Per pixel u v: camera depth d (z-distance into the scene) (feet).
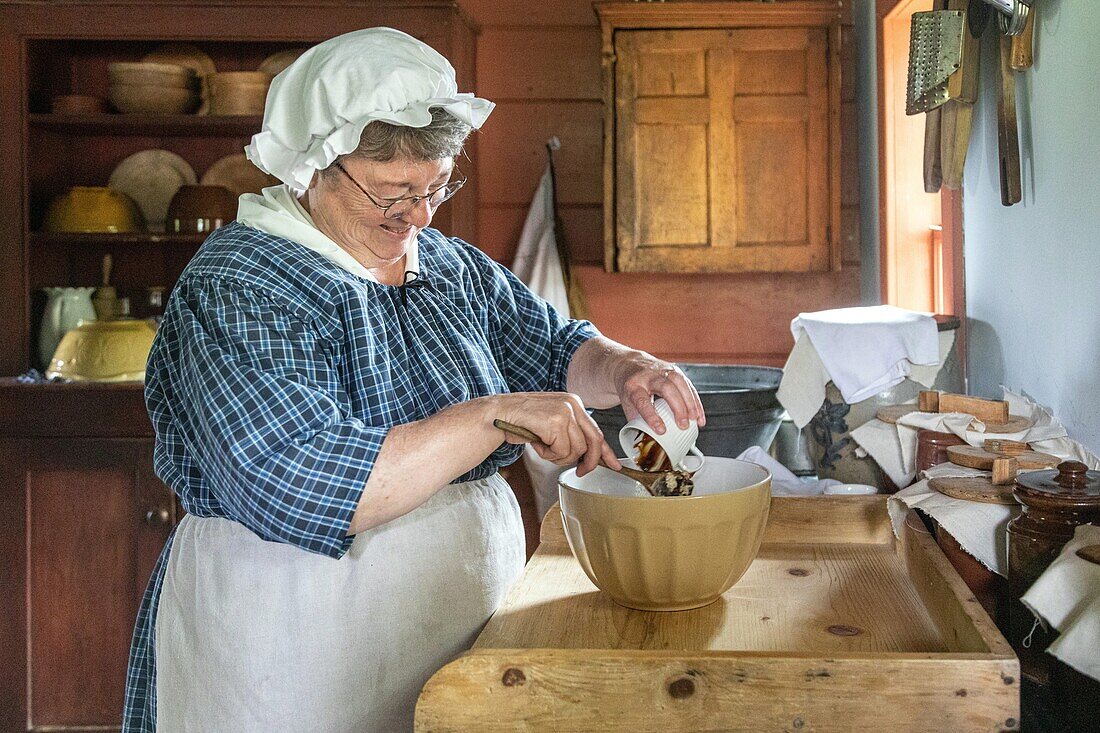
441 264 4.45
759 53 8.43
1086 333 4.38
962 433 4.48
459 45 8.64
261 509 3.30
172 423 3.99
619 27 8.45
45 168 9.36
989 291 5.70
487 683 2.96
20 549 8.29
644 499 3.48
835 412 5.41
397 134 3.66
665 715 2.92
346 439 3.33
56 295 9.11
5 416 8.25
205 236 9.00
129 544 8.29
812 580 4.01
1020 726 3.11
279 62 9.57
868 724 2.86
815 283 9.29
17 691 8.33
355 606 3.90
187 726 4.00
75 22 8.59
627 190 8.56
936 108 5.52
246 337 3.58
